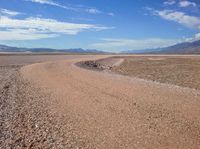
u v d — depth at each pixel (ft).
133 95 48.78
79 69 115.75
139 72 118.42
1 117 40.19
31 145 28.73
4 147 28.30
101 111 39.01
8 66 165.68
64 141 29.01
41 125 35.45
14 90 66.33
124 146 26.08
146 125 31.48
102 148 26.08
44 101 50.03
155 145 25.82
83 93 53.98
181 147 25.09
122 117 35.27
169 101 42.83
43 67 135.13
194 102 41.78
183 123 31.50
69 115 38.65
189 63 194.29
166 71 123.65
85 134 30.32
